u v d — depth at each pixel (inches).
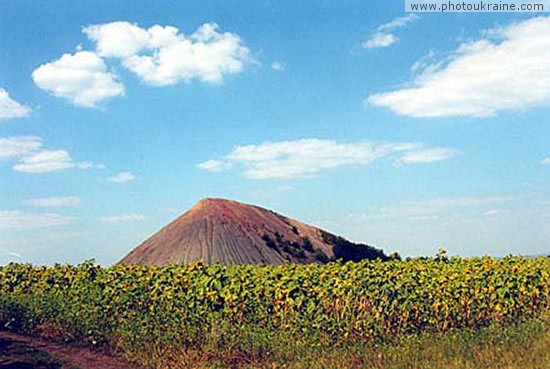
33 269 929.5
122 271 792.3
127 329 649.6
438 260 865.5
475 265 797.9
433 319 666.2
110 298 724.0
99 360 613.6
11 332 753.0
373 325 625.6
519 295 721.0
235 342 580.1
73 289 791.1
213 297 664.4
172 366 554.6
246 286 663.8
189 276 704.4
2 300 805.9
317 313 636.7
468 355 526.6
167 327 629.3
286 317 637.9
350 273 671.8
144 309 692.1
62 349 661.3
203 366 544.4
